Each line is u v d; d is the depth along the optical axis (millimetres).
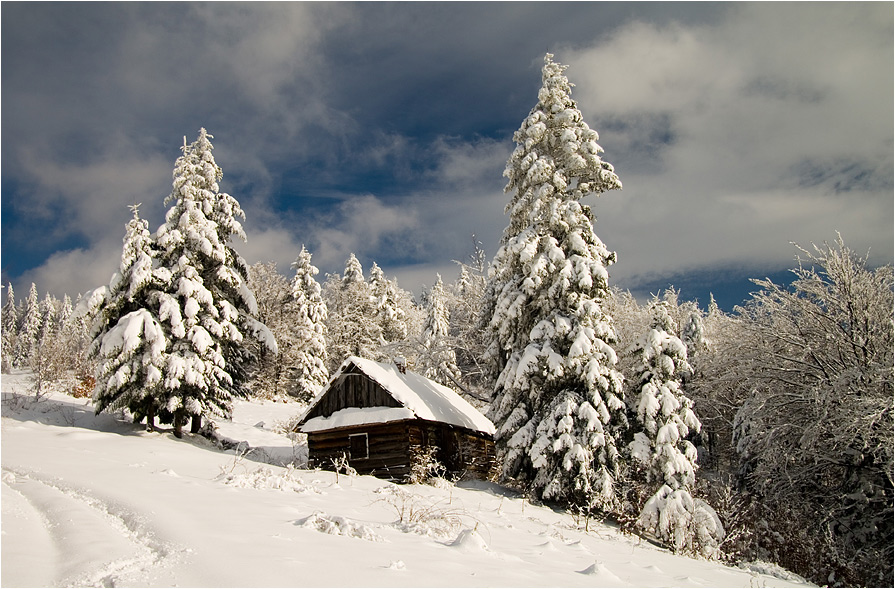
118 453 17125
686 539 17984
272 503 10688
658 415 20719
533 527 15211
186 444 21734
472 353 34625
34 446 16250
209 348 23656
